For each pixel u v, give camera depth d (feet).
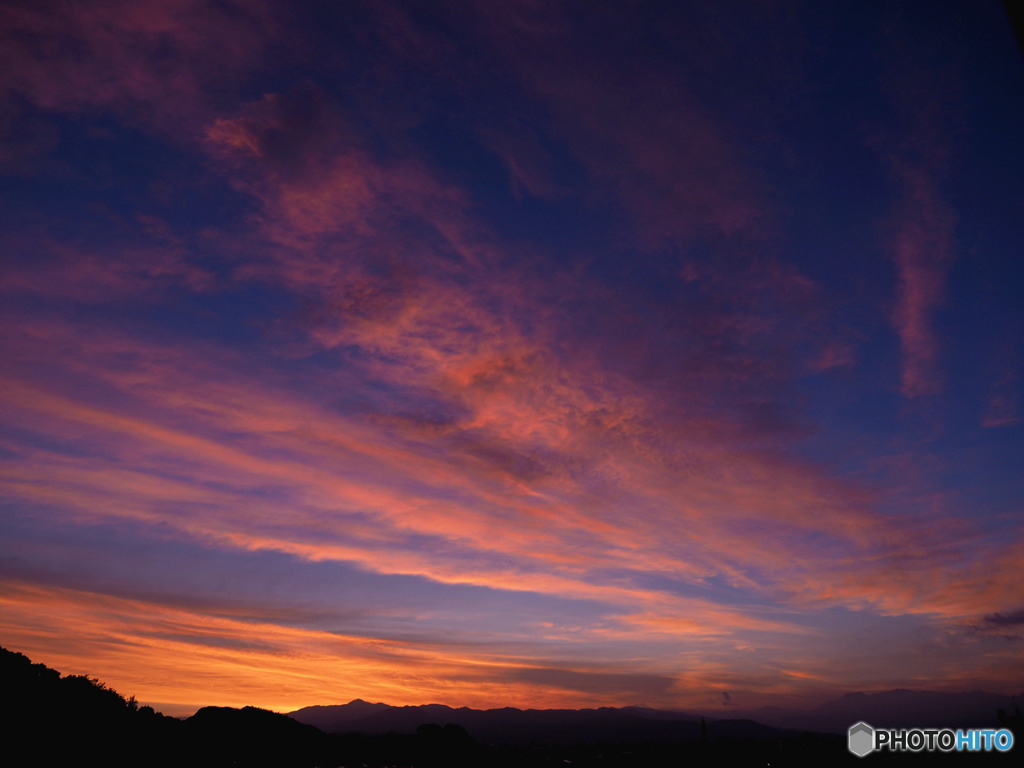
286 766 171.83
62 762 104.47
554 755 320.29
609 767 286.87
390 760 228.02
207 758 141.79
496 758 282.36
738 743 319.06
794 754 255.70
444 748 271.90
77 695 138.51
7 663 135.74
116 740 124.88
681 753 316.60
